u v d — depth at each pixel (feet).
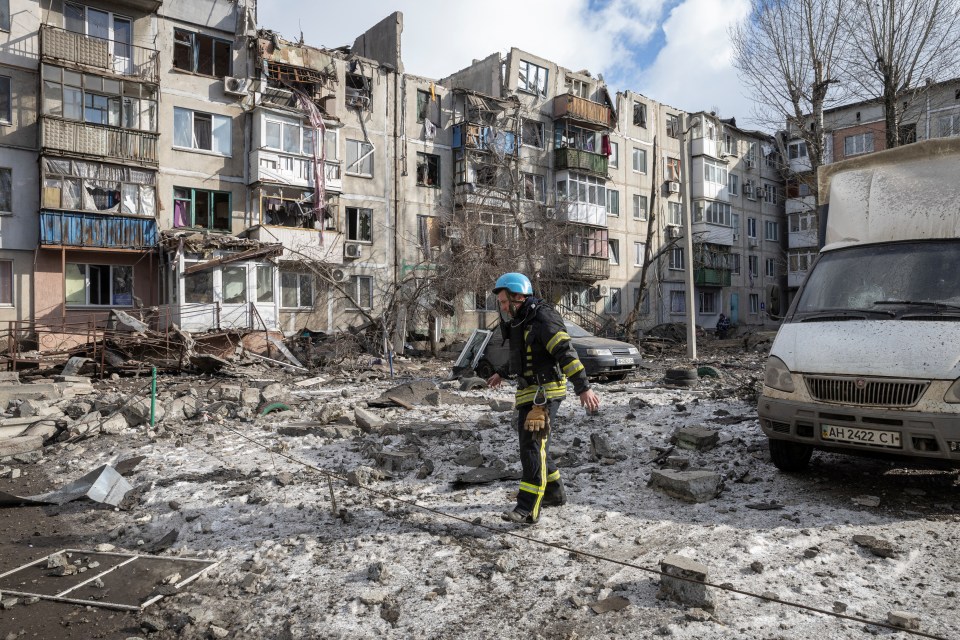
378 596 10.69
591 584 10.89
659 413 27.76
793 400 15.66
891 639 8.78
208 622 10.29
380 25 100.89
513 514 13.93
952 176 17.10
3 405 33.81
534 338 13.58
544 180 114.83
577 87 123.54
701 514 14.44
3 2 66.90
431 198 100.22
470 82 118.01
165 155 75.87
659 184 135.23
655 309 131.75
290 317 83.10
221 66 81.35
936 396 13.51
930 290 15.79
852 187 18.80
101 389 44.11
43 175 66.18
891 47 63.21
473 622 9.88
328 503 15.98
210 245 70.90
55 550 14.15
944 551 11.83
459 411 30.50
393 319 79.25
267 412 31.42
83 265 70.69
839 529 13.06
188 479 18.84
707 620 9.48
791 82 70.79
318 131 85.61
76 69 68.08
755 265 155.43
